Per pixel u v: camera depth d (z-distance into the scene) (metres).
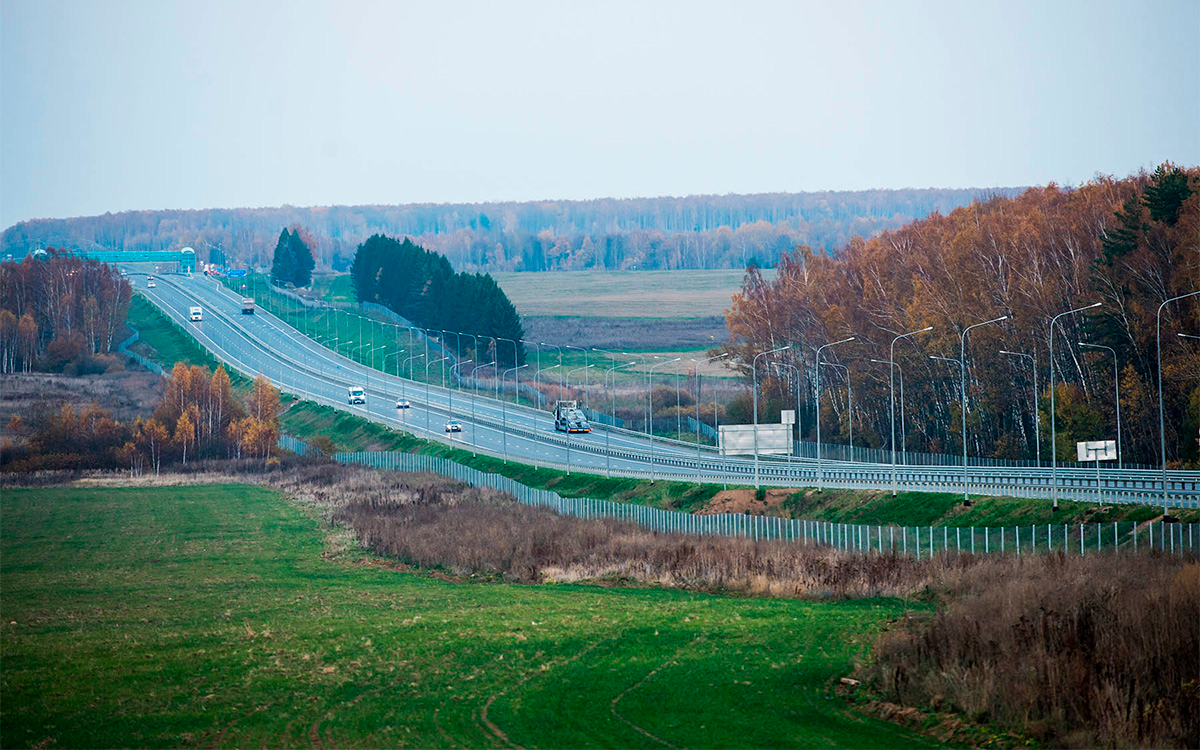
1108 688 43.75
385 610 80.50
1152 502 94.00
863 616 70.56
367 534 124.94
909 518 112.00
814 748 43.31
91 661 61.28
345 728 46.69
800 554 94.12
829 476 131.50
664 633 66.00
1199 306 133.38
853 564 87.88
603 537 112.56
